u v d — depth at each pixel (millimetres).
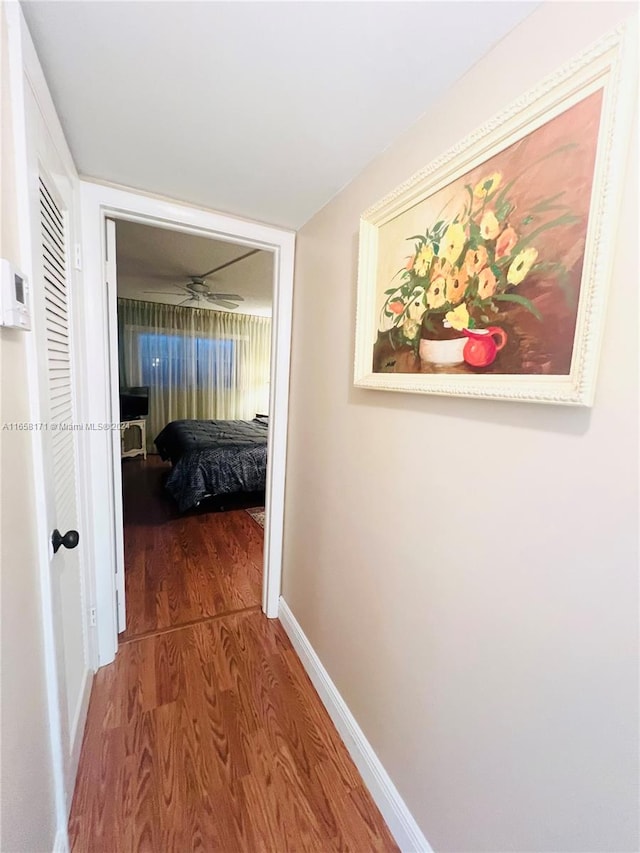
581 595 629
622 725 580
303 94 931
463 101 854
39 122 833
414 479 1017
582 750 635
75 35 778
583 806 636
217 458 3326
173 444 4074
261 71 861
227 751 1286
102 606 1589
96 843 1021
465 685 863
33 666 771
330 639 1479
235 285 4020
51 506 882
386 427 1126
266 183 1348
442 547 925
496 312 757
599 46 557
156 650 1732
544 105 644
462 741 873
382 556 1159
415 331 980
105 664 1623
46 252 918
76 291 1270
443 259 883
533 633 711
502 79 756
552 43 659
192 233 1580
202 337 5805
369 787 1187
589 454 611
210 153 1190
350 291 1316
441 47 781
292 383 1822
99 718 1377
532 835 720
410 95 920
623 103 540
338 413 1403
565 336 629
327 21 733
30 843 729
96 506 1522
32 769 749
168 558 2531
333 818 1117
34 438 791
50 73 875
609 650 592
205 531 2969
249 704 1479
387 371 1098
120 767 1211
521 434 723
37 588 806
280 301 1770
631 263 553
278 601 1997
